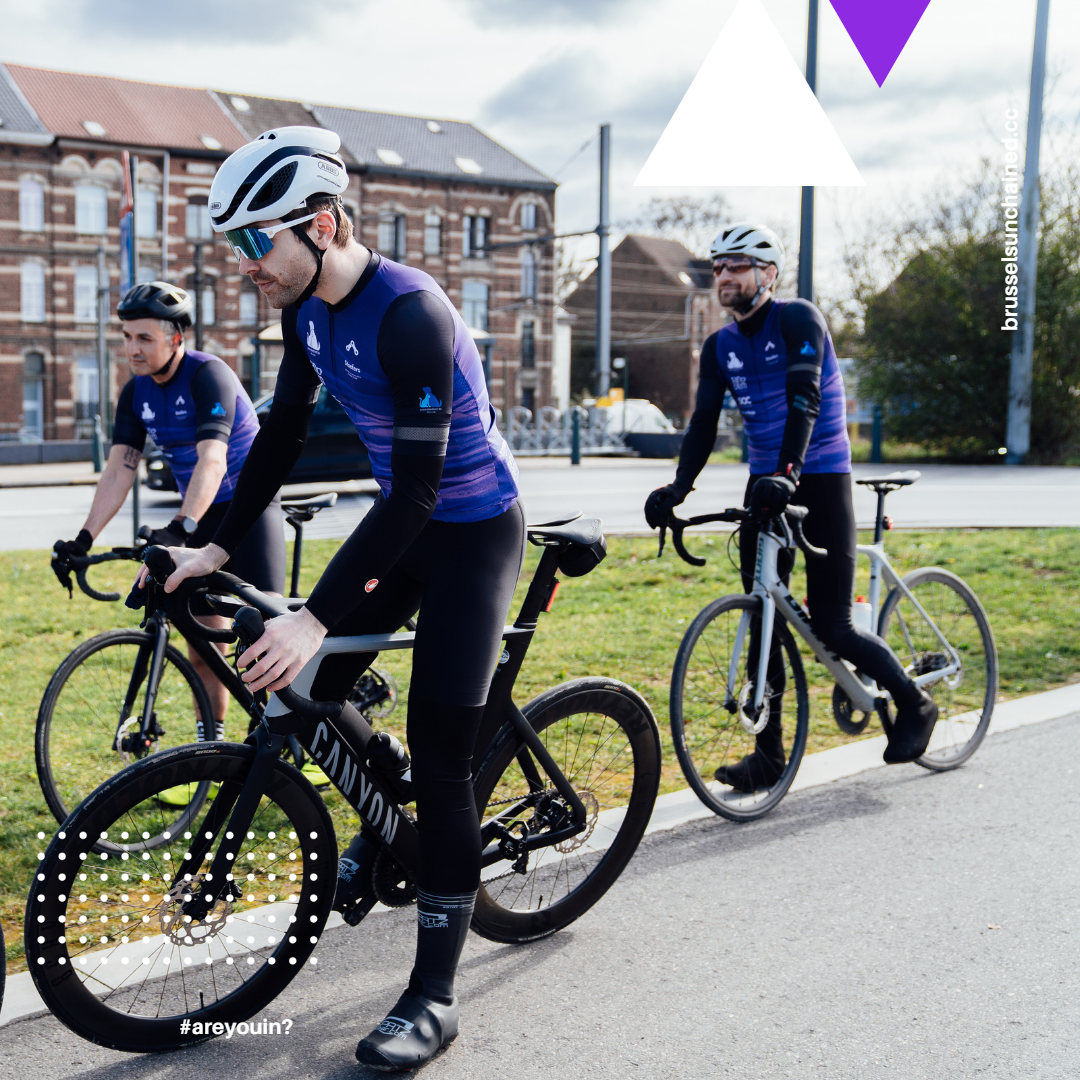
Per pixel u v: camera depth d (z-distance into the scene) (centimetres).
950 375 2433
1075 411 2356
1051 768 420
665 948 283
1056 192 2320
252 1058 233
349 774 243
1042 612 705
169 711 384
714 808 366
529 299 4512
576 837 291
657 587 809
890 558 891
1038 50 2150
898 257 2511
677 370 5959
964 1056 234
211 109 4066
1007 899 310
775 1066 230
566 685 285
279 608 220
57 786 349
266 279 214
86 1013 222
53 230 3722
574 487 1658
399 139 4403
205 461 343
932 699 407
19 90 3797
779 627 384
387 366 216
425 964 238
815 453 378
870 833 359
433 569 239
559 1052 236
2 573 866
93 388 3875
